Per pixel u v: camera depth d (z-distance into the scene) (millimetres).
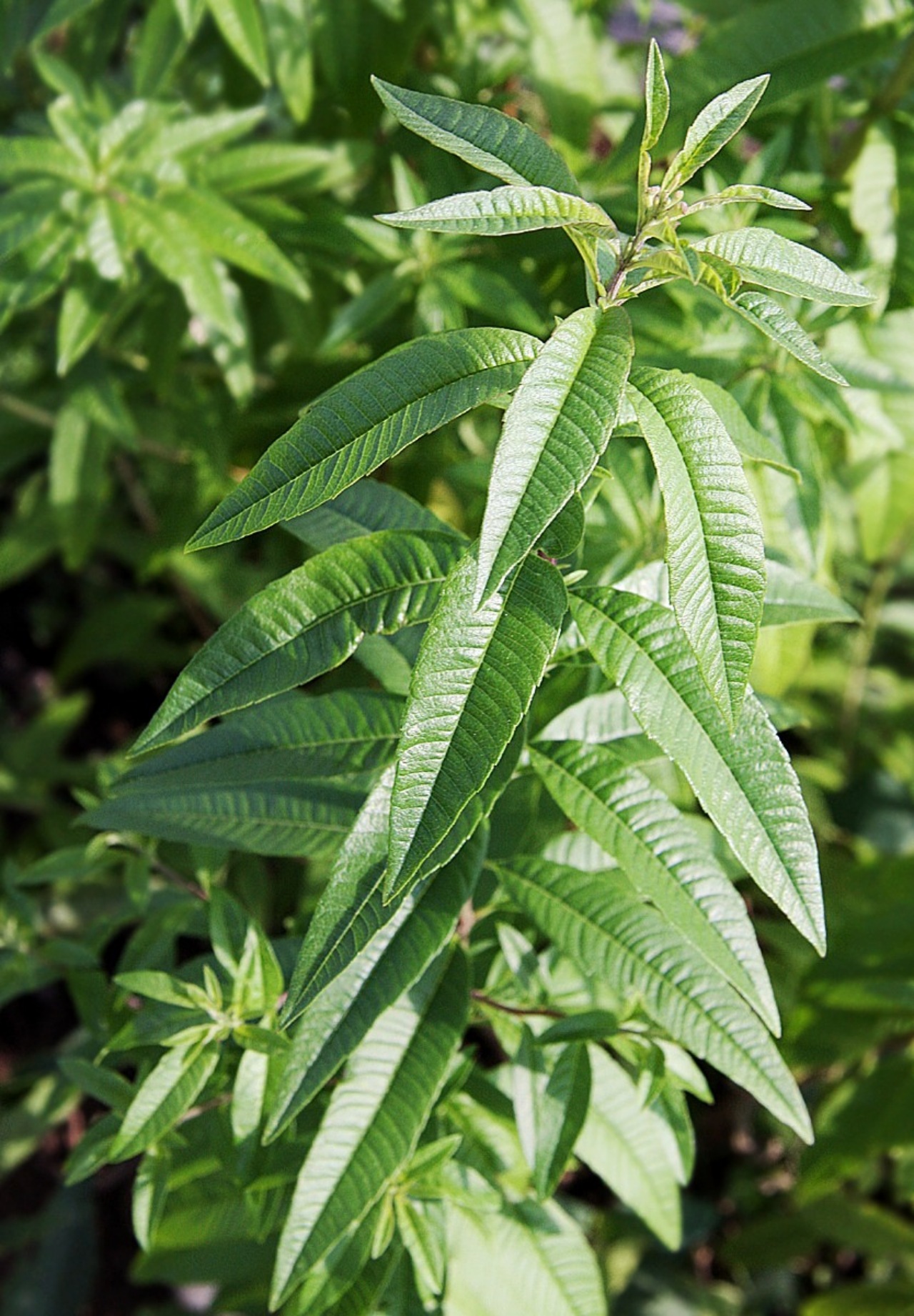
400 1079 704
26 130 1048
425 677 638
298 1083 678
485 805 670
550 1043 720
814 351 632
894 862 1055
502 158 648
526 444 615
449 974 719
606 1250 1141
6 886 822
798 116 857
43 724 1357
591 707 735
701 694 663
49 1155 1383
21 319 1128
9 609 1626
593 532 782
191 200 850
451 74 999
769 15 816
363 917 654
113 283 866
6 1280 1306
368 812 659
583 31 918
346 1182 694
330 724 712
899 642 1413
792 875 654
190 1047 710
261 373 1128
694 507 631
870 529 915
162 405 1135
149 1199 729
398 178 854
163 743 664
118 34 1062
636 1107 771
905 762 1308
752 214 814
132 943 792
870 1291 1108
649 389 642
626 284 654
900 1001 899
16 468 1522
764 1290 1265
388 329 923
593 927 712
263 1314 832
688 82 822
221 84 1067
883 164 835
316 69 963
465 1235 780
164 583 1574
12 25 914
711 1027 698
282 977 737
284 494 639
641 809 695
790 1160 1259
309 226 887
